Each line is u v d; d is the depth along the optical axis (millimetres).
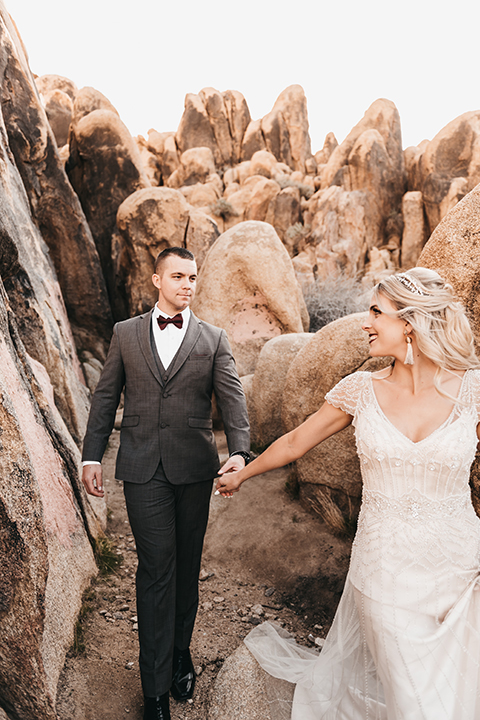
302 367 4223
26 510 1955
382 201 18469
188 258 2434
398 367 1887
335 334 3918
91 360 6992
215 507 4234
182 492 2389
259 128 27094
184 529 2455
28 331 4188
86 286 7219
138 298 7598
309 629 3049
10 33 6234
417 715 1651
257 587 3447
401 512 1763
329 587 3297
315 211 19609
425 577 1733
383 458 1769
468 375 1790
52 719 2012
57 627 2410
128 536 3939
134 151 8414
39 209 6738
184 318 2527
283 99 27172
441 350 1733
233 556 3740
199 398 2439
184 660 2498
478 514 2521
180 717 2324
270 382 5180
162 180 27281
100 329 7387
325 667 2172
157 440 2332
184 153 25312
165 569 2271
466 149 17266
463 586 1765
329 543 3615
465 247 2557
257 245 6344
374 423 1817
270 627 2738
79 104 10188
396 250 18109
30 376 3125
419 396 1799
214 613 3127
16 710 1973
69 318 7219
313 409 4113
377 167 18438
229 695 2342
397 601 1741
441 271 2639
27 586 1941
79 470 3477
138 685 2467
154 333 2475
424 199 17625
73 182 8609
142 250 7555
